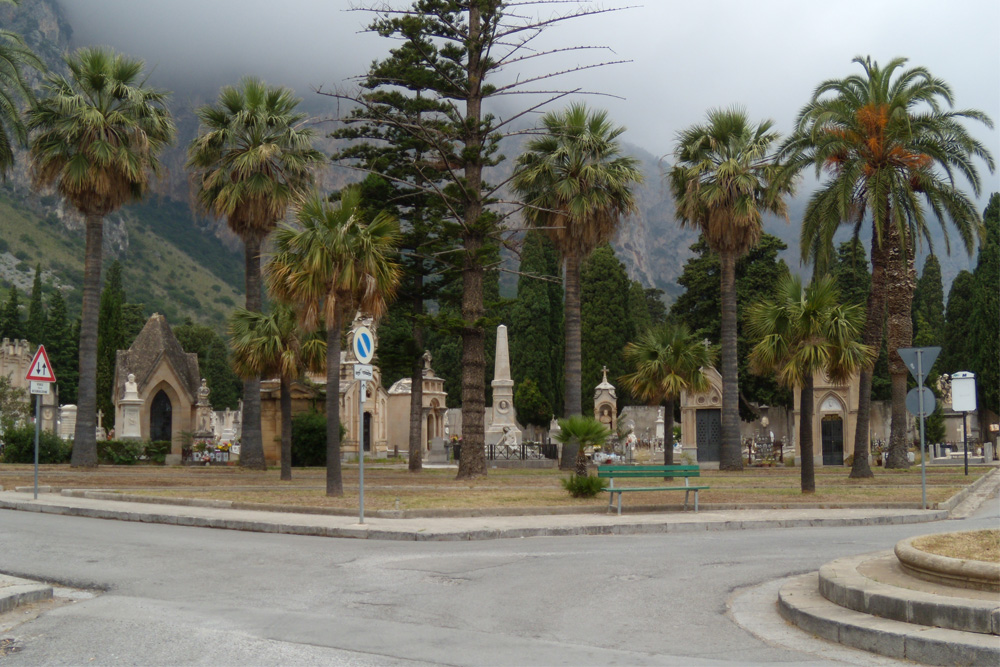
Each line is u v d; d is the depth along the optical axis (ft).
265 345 101.96
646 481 100.83
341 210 76.38
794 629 30.37
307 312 76.59
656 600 34.47
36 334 337.52
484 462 104.53
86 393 110.73
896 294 123.44
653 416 244.83
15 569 39.24
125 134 112.98
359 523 56.90
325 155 123.24
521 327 258.16
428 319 105.40
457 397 281.74
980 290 219.61
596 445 81.15
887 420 222.69
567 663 25.27
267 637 27.48
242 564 41.45
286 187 119.75
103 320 230.68
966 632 26.78
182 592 34.88
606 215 124.67
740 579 38.63
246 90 120.37
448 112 113.60
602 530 56.34
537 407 250.37
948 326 239.50
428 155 133.08
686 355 110.52
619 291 255.70
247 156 115.14
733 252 131.95
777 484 95.86
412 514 62.13
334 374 76.38
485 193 125.49
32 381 71.15
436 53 111.96
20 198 615.98
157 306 593.83
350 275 74.74
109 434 184.34
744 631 30.04
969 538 35.94
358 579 37.86
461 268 113.60
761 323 84.38
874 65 113.60
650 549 47.29
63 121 109.40
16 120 108.47
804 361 80.59
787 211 130.11
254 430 121.70
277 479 101.40
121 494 73.41
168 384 168.45
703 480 103.09
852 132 109.29
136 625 28.99
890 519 62.59
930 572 31.19
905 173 111.75
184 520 59.88
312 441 145.18
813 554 45.27
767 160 129.59
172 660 24.94
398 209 130.00
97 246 112.27
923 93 110.73
